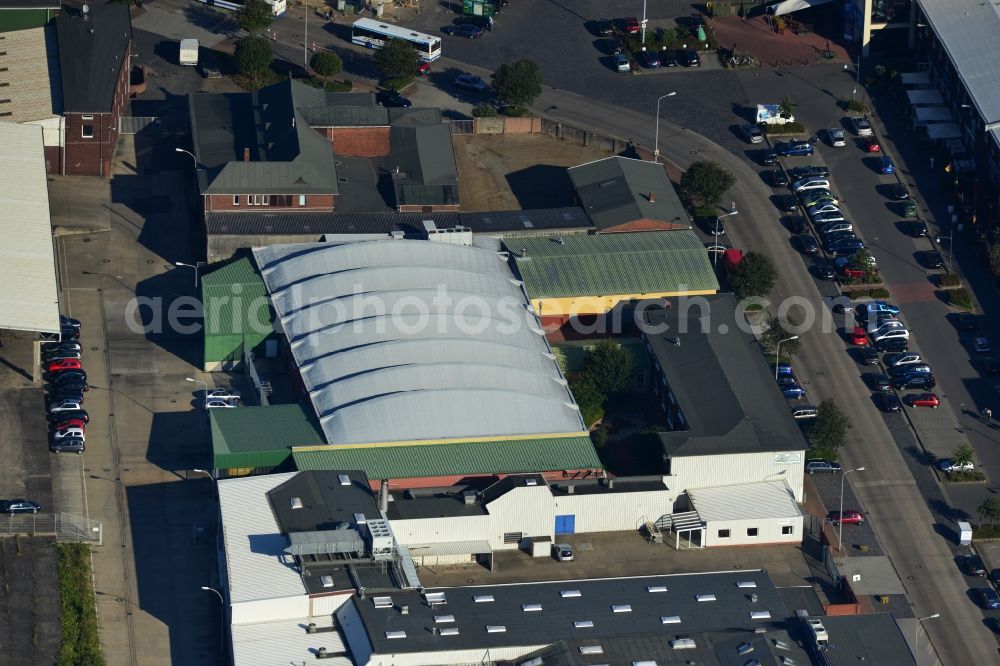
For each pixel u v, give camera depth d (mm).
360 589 193625
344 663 187750
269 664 186875
